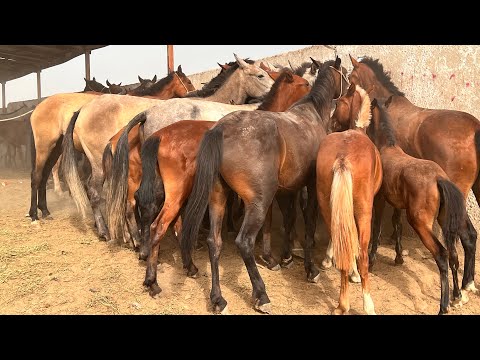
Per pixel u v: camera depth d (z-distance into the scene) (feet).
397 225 15.20
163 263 14.87
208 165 11.00
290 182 13.00
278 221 21.20
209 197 11.00
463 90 18.40
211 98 20.20
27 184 33.60
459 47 18.53
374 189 12.12
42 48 41.45
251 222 11.34
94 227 18.98
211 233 11.71
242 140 11.19
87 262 14.49
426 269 15.11
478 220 17.75
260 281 11.53
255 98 19.76
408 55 20.72
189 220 11.09
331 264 15.15
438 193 11.87
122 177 13.73
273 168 11.51
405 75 20.89
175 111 15.53
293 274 14.49
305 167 13.07
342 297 11.39
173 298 12.25
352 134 12.03
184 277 13.67
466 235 12.88
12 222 19.99
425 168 12.19
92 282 12.94
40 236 17.51
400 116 16.94
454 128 14.65
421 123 15.83
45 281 12.90
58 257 14.97
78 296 12.01
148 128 15.24
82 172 25.66
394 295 13.06
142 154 12.74
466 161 14.42
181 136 12.62
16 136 47.47
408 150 16.47
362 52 23.58
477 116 17.95
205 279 13.57
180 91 25.57
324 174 11.47
